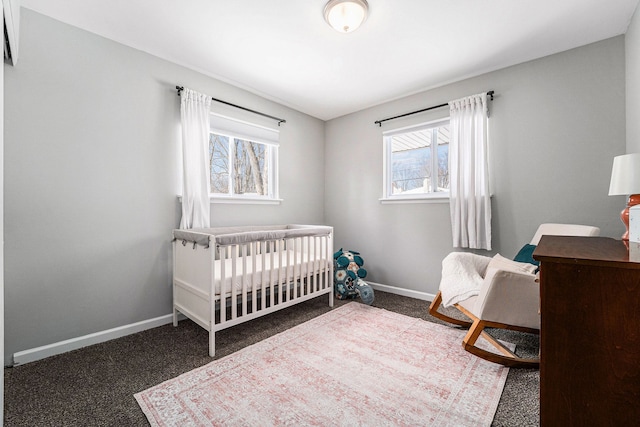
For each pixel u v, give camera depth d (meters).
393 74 2.75
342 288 3.10
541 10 1.86
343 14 1.80
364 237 3.65
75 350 1.96
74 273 2.00
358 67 2.62
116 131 2.19
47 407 1.39
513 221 2.55
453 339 2.10
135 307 2.29
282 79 2.85
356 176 3.73
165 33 2.11
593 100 2.20
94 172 2.08
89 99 2.06
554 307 0.83
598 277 0.79
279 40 2.20
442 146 3.10
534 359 1.76
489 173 2.67
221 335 2.21
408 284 3.25
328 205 4.04
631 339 0.76
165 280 2.46
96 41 2.09
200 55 2.41
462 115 2.74
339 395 1.47
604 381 0.78
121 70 2.21
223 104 2.86
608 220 2.15
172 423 1.28
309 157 3.84
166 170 2.47
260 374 1.66
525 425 1.26
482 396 1.45
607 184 2.15
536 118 2.44
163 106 2.45
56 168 1.92
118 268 2.20
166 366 1.76
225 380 1.60
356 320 2.48
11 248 1.77
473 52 2.37
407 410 1.35
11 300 1.77
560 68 2.33
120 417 1.33
